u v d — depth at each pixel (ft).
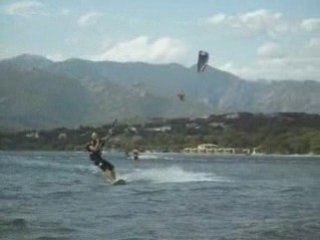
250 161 486.79
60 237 53.11
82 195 98.43
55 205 81.15
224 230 58.59
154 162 362.53
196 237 53.88
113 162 350.64
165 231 57.26
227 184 135.95
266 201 92.63
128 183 132.26
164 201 88.69
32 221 63.31
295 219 68.69
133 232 56.34
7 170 216.13
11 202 85.05
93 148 129.70
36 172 196.75
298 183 153.58
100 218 66.90
